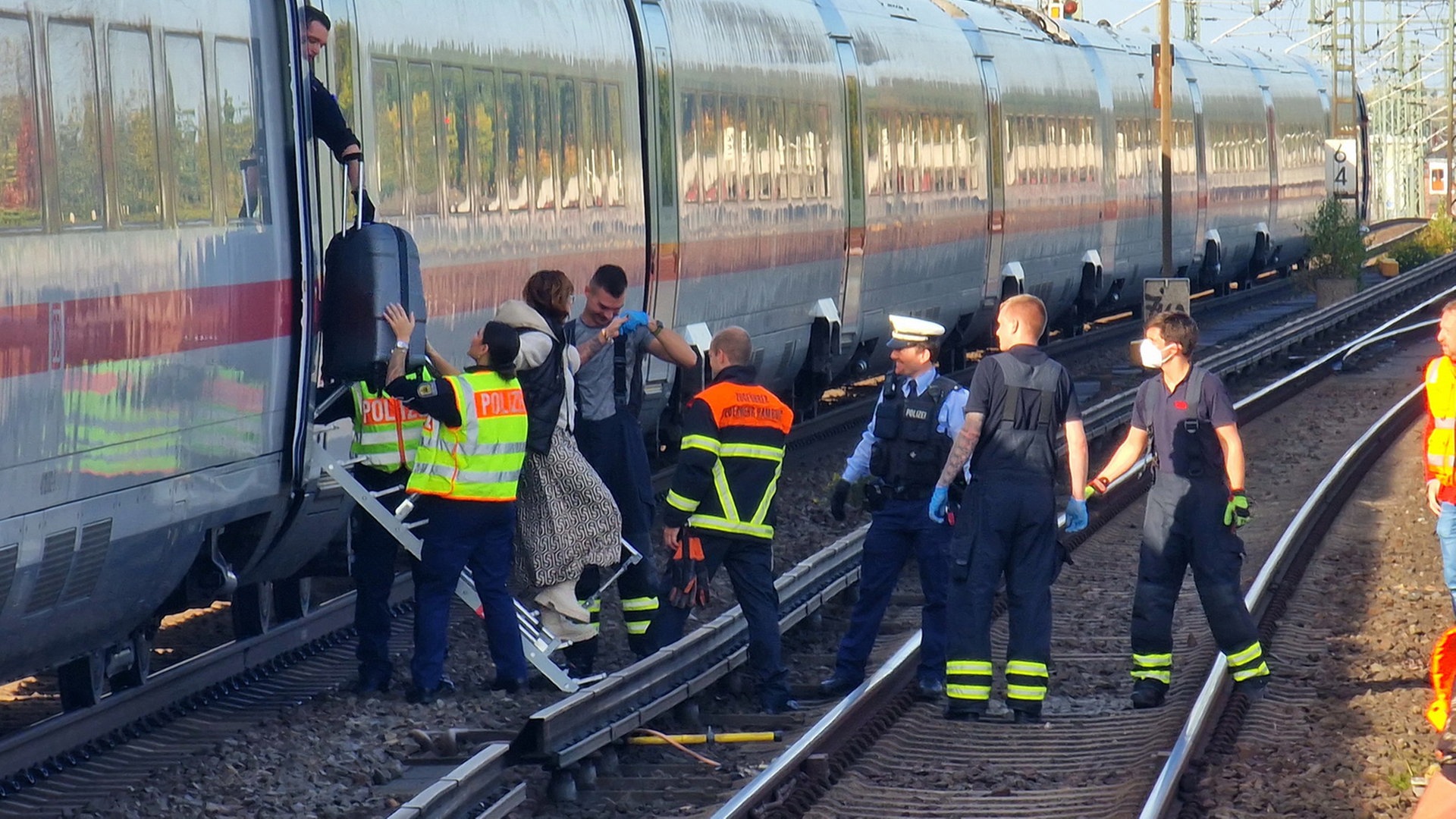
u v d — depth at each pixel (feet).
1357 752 107.24
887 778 104.58
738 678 125.80
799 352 232.53
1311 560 176.04
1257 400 298.56
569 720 100.53
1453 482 133.59
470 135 148.15
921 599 156.66
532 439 117.91
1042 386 114.52
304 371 111.34
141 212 95.81
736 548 118.52
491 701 118.21
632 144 182.39
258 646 125.59
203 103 102.53
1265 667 118.62
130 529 95.14
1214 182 437.17
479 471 115.34
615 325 124.26
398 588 147.43
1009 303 116.26
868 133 250.16
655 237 186.60
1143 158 387.34
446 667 127.95
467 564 122.83
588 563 118.11
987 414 115.03
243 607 127.85
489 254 151.02
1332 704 120.57
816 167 232.94
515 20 157.58
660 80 188.44
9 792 96.27
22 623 89.56
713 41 202.90
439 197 142.61
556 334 119.55
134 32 96.22
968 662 116.06
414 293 113.70
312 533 118.93
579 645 124.36
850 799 99.86
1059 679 129.49
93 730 105.29
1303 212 527.40
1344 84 592.60
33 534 87.10
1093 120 354.33
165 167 98.27
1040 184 322.75
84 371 90.43
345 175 118.21
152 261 96.32
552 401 118.01
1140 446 120.47
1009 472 114.93
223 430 103.60
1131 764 105.60
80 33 91.56
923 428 120.67
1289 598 157.58
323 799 97.50
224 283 103.19
